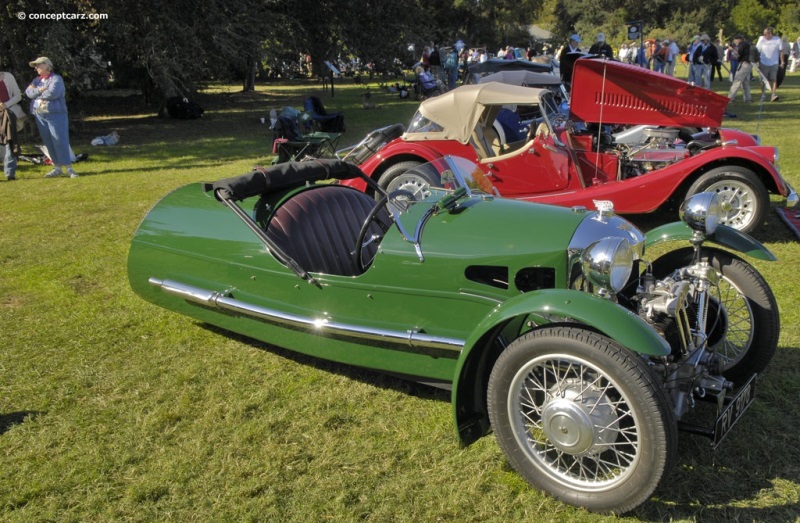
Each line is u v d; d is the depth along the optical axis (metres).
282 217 4.01
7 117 9.73
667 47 22.83
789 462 3.02
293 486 2.98
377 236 3.96
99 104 21.27
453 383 2.86
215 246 4.03
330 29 18.78
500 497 2.85
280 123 10.17
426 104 7.08
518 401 2.80
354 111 19.00
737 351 3.66
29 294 5.33
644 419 2.46
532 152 6.66
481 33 53.69
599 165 6.75
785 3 49.78
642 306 3.09
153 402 3.72
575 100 6.84
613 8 57.09
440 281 3.29
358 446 3.27
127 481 3.04
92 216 7.68
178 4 15.04
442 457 3.16
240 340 4.52
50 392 3.84
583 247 3.16
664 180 6.15
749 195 6.04
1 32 13.47
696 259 3.49
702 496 2.81
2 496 2.95
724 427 2.78
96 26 14.67
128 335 4.59
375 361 3.60
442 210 3.56
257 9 16.12
